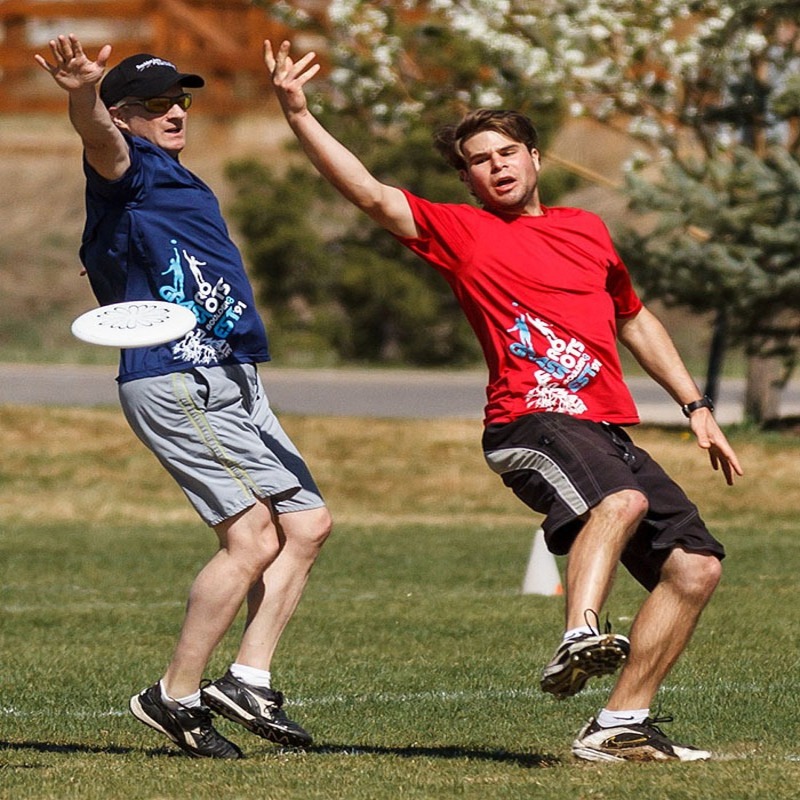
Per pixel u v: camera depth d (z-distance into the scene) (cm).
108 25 18975
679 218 6969
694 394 2120
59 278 17800
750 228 6925
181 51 18738
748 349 7350
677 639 2005
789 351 7319
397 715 2456
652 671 2012
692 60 7462
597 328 2014
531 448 1964
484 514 6191
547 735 2292
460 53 7662
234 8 18738
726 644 3130
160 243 2061
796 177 6788
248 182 15275
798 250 6756
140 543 5172
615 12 7569
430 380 13000
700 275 6931
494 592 4041
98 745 2239
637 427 7375
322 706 2538
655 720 2078
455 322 15088
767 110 7481
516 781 1872
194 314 2066
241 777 1914
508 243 2028
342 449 6944
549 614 3616
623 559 2069
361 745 2228
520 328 2005
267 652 2133
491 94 7606
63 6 19262
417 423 7306
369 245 15300
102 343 1933
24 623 3534
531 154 2084
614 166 17112
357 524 5703
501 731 2328
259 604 2136
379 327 15138
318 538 2156
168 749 2198
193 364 2075
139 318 1983
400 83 7850
